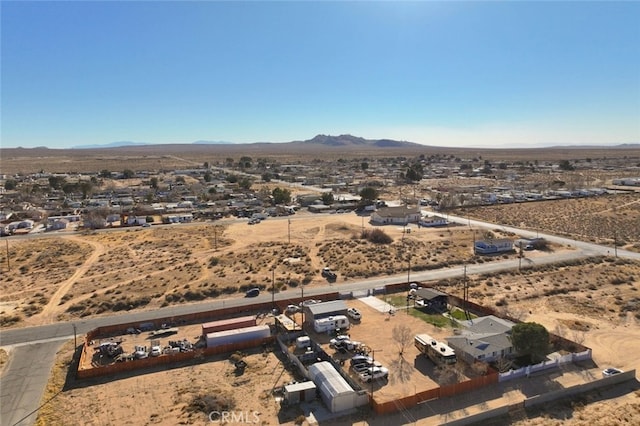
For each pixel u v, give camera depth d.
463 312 57.88
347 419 35.50
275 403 37.81
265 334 49.97
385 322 54.78
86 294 63.69
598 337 50.00
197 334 51.31
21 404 37.41
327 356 45.25
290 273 73.06
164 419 35.50
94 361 44.88
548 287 66.69
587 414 36.06
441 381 41.03
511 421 35.06
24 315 56.19
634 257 82.06
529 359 45.03
